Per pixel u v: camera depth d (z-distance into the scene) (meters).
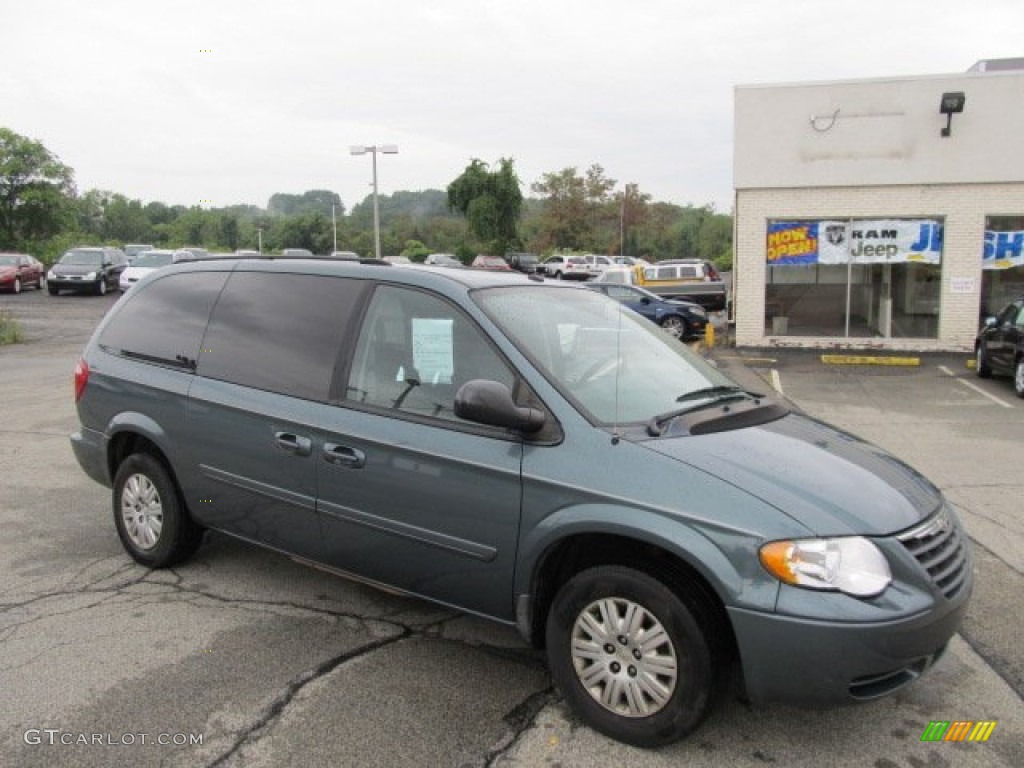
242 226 95.81
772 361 16.44
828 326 17.84
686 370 4.05
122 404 4.81
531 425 3.25
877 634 2.77
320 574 4.80
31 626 4.07
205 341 4.55
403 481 3.61
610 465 3.15
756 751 3.12
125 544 4.93
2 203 59.62
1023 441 9.21
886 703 3.48
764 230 17.75
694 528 2.93
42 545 5.24
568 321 3.94
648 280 28.56
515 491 3.30
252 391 4.21
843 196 17.33
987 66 18.31
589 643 3.20
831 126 17.14
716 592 2.90
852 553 2.85
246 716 3.30
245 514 4.28
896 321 17.55
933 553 3.07
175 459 4.55
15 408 10.23
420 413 3.65
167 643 3.91
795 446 3.40
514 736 3.19
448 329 3.69
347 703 3.41
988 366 13.97
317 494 3.92
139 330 4.94
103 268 32.91
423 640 3.99
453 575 3.55
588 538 3.21
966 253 16.98
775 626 2.80
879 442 9.22
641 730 3.08
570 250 74.94
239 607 4.33
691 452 3.16
